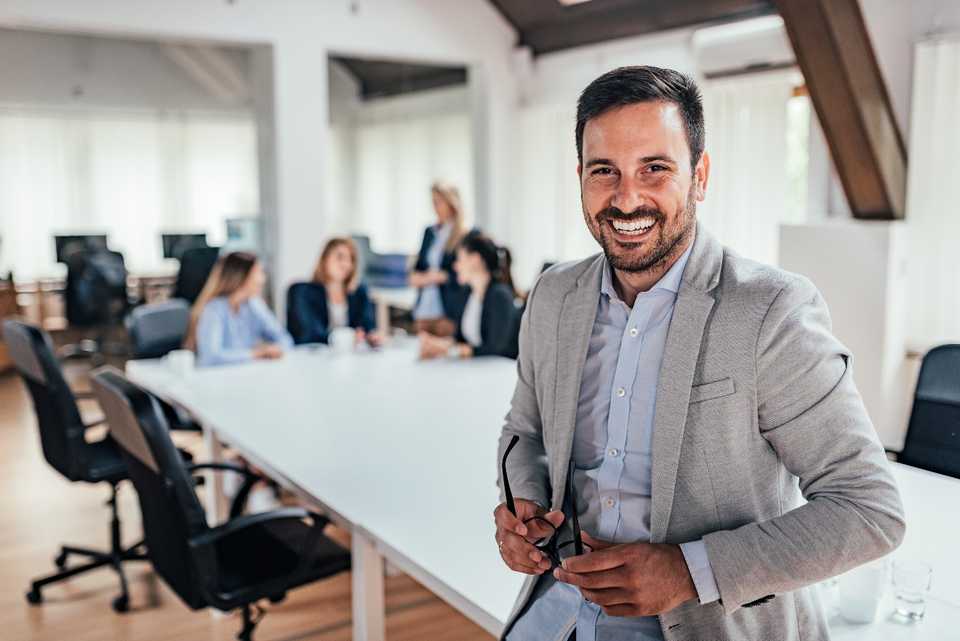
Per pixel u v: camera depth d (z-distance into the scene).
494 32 7.18
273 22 6.17
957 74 4.17
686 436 1.17
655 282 1.21
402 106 10.25
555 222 7.19
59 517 4.31
